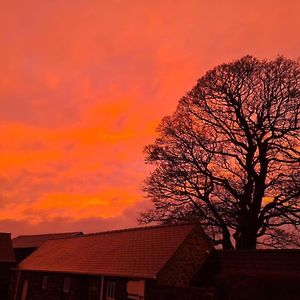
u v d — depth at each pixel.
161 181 28.75
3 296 38.12
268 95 26.05
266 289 11.06
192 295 16.48
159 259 20.00
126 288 20.58
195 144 28.16
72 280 25.59
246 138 26.95
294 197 23.92
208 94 28.23
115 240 27.42
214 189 26.95
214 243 26.09
